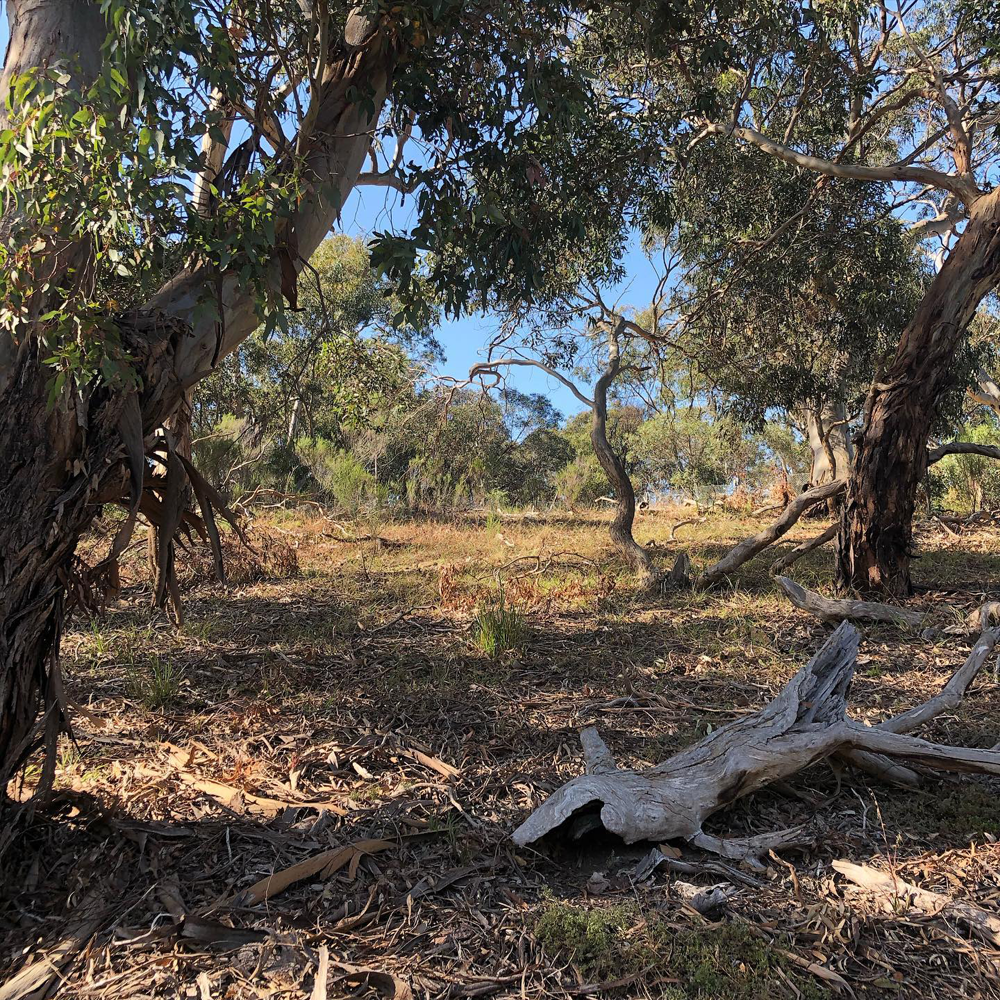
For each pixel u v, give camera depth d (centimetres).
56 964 245
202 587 885
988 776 376
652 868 297
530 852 314
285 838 319
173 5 280
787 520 822
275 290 348
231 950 251
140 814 340
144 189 265
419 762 403
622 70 812
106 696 504
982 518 1354
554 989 235
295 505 1653
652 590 845
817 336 1156
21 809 298
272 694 507
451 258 416
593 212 731
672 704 486
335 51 396
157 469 462
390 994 230
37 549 284
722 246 1062
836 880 294
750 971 240
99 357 271
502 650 605
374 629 687
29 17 300
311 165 370
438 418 1739
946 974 242
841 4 814
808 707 367
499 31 386
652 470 2883
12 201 285
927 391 739
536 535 1379
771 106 992
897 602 740
